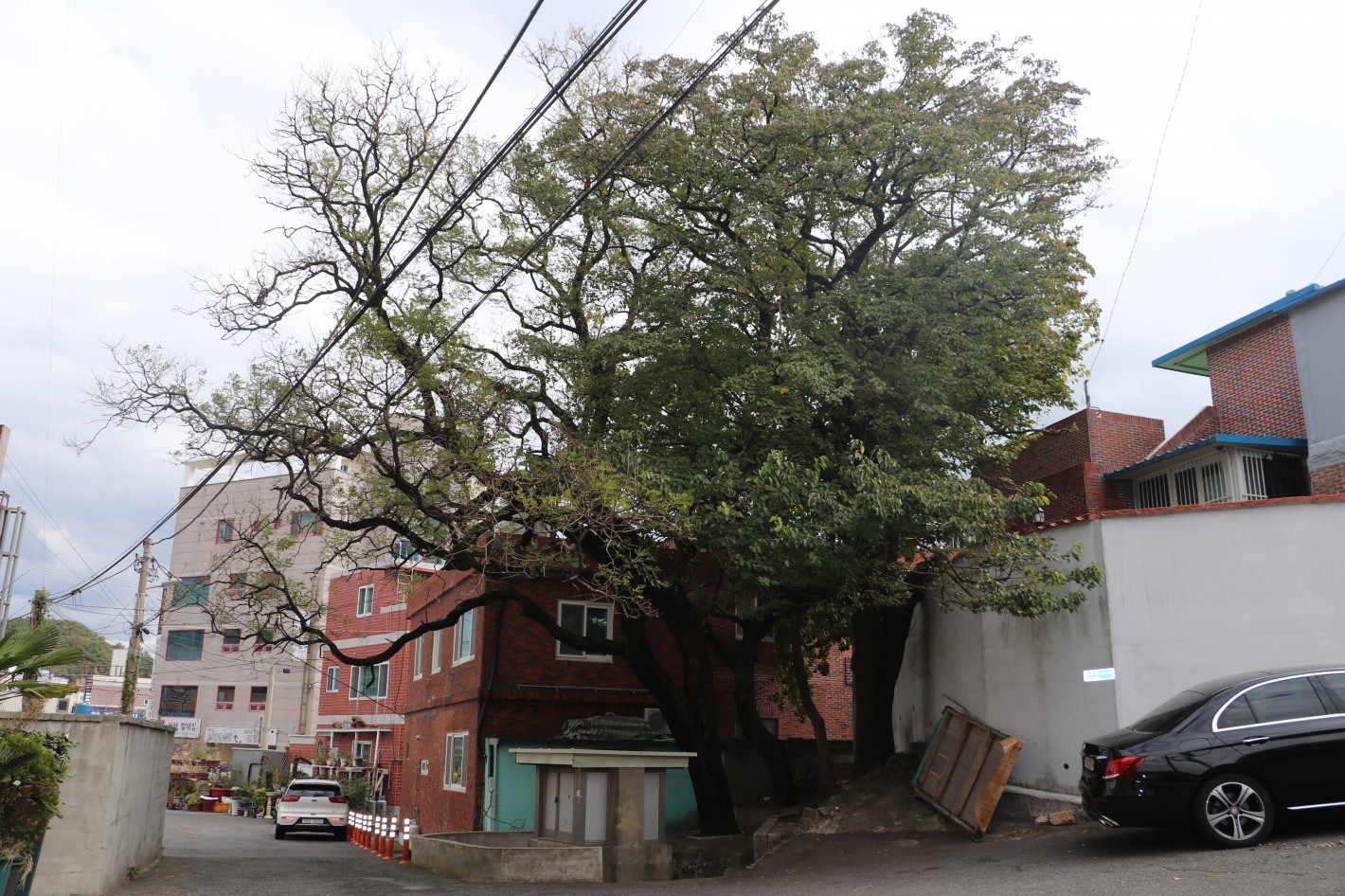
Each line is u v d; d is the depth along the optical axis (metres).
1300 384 21.20
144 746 16.64
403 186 17.50
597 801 17.27
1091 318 21.50
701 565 24.64
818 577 16.34
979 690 17.75
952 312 17.03
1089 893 9.45
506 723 23.89
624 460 15.72
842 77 17.22
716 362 17.75
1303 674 11.28
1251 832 10.70
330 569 46.72
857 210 17.72
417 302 17.38
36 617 25.36
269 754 50.25
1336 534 14.14
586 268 18.78
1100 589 14.98
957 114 17.98
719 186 17.36
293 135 17.14
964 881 11.17
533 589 24.70
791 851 16.33
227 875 16.81
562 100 18.39
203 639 56.22
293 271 17.33
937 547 16.27
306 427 15.95
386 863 20.89
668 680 20.55
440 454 16.56
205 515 55.81
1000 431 19.95
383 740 41.69
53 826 12.77
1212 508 14.63
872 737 20.11
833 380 15.45
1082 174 19.34
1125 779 10.92
